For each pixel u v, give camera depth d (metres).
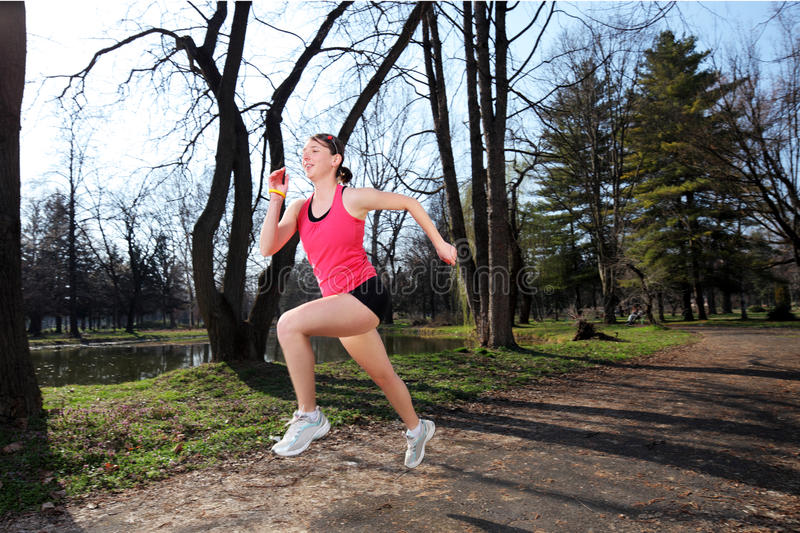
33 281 37.94
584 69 20.61
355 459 4.36
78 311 47.12
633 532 2.70
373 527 2.82
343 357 18.16
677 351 14.55
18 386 5.41
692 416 6.09
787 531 2.71
